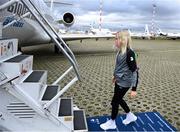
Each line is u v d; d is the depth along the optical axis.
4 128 3.67
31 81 3.72
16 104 3.64
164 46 30.75
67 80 8.13
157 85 7.86
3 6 3.48
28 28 9.05
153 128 4.36
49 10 14.55
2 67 3.46
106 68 10.77
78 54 16.38
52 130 3.71
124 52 3.92
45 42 11.84
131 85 4.02
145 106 5.68
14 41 4.45
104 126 4.24
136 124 4.51
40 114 3.62
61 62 12.09
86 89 7.06
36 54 15.65
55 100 3.74
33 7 4.50
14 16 7.18
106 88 7.22
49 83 7.62
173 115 5.15
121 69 4.00
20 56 4.45
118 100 4.14
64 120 3.70
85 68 10.64
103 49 21.41
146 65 12.25
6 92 3.61
